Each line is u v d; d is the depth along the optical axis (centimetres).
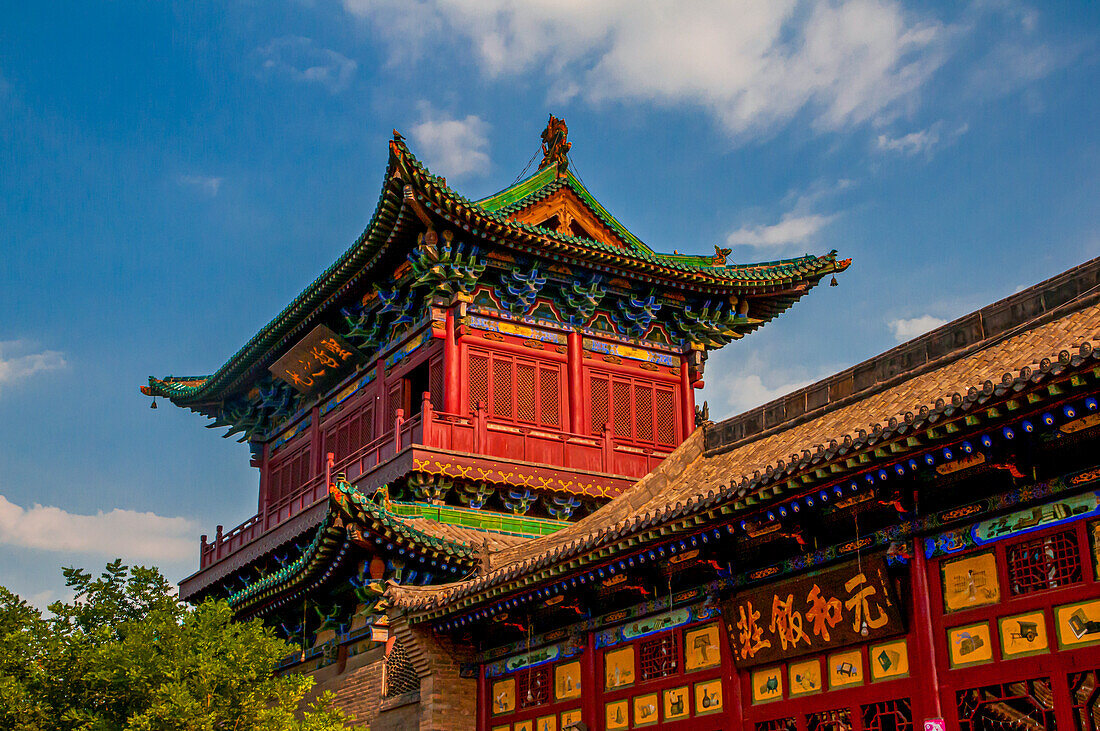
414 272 4559
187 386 6028
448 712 3375
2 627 3177
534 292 4638
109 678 2989
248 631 3162
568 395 4684
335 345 5012
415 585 3634
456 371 4459
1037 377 1931
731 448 3456
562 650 3138
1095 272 2564
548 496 4434
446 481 4225
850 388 3100
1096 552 2055
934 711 2245
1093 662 2019
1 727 2928
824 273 5006
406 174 4194
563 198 4959
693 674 2770
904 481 2314
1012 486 2195
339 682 3975
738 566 2702
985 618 2202
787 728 2553
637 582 2888
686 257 5006
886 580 2356
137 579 3316
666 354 4988
